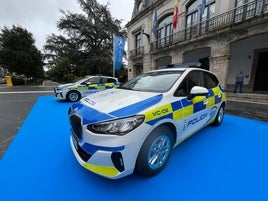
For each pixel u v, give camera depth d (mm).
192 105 2945
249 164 2736
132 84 3537
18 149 3197
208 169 2600
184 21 13750
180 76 3053
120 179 2359
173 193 2129
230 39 10039
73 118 2424
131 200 2025
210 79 4043
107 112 2127
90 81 8945
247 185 2262
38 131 4156
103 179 2359
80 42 31469
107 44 31859
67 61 31297
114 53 15477
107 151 1968
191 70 3352
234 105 7758
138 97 2514
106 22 31453
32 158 2869
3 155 2969
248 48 11789
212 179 2377
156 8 16453
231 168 2629
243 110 6621
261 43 11070
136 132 2039
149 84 3172
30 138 3717
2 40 24812
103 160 2000
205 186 2242
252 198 2047
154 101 2391
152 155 2324
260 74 11383
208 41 11328
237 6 10102
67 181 2316
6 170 2533
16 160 2807
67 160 2811
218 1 10922
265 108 6977
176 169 2590
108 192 2133
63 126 4551
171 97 2631
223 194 2109
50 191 2139
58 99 8938
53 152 3078
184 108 2734
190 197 2066
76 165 2672
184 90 2943
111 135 1966
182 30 13680
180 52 13711
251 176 2443
